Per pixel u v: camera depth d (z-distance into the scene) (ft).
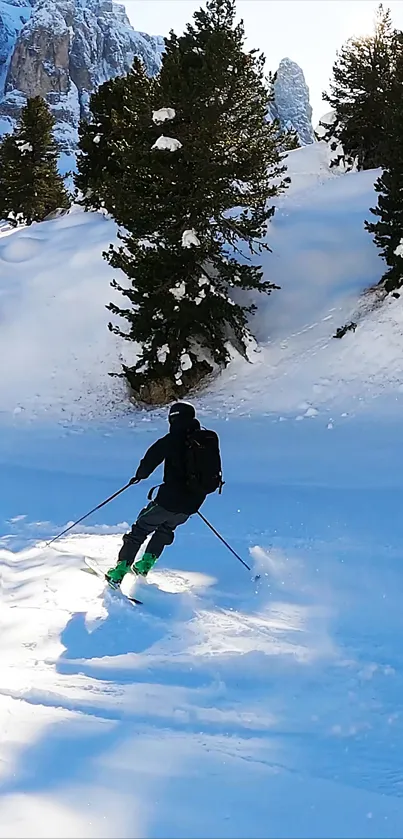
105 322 76.54
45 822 8.43
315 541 23.38
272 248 75.46
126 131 63.57
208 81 58.18
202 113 58.75
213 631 15.65
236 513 28.43
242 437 48.47
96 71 533.55
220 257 63.00
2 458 48.29
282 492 32.27
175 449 19.47
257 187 62.08
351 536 23.80
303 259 72.38
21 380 72.23
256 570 20.36
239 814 8.79
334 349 59.41
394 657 14.10
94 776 9.57
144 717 11.46
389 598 17.70
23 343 77.25
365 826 8.59
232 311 61.62
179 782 9.49
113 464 44.04
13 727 10.95
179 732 10.98
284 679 13.05
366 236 73.72
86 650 14.49
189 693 12.41
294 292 68.80
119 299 78.84
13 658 13.98
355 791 9.37
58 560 21.31
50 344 76.23
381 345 56.75
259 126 61.00
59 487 35.94
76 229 101.09
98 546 23.26
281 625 16.07
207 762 10.05
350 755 10.36
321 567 20.49
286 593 18.35
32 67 492.13
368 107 94.68
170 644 14.89
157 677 13.15
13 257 96.68
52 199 151.02
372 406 49.85
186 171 59.93
